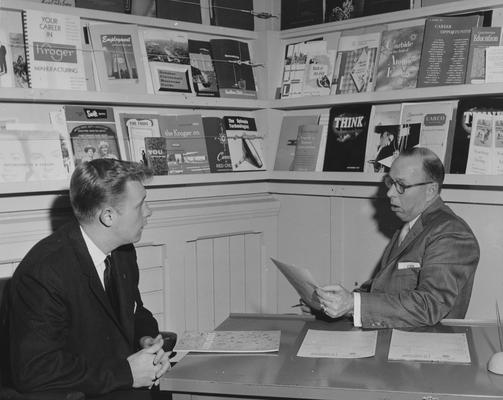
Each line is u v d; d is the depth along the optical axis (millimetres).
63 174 2826
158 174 3168
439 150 2986
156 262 3246
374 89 3248
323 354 1979
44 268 2080
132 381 2066
